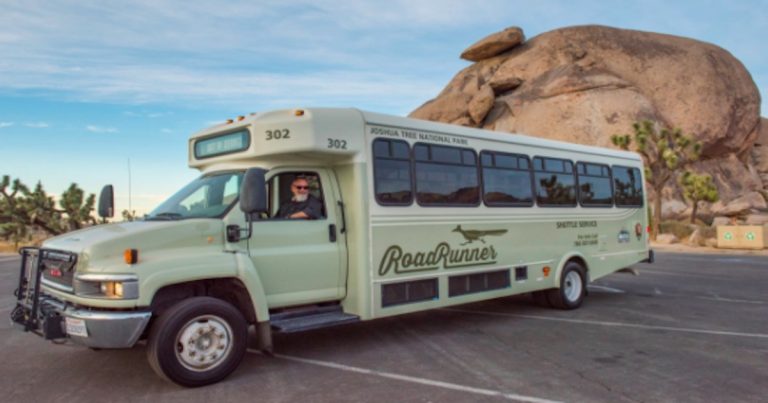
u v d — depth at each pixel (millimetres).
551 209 9875
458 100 69500
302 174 6918
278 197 6668
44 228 39031
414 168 7691
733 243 28141
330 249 6887
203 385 5621
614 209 11352
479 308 10359
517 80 67812
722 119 61219
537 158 9773
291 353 7004
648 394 5457
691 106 61562
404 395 5391
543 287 9625
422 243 7680
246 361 6594
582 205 10555
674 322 9016
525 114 63281
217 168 6965
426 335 8062
